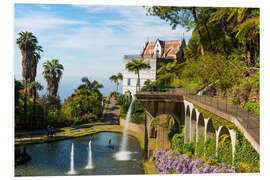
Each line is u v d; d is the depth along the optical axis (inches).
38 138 1322.6
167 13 973.8
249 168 397.1
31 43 1524.4
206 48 1044.5
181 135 868.6
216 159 511.5
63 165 902.4
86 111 2082.9
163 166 707.4
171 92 991.6
